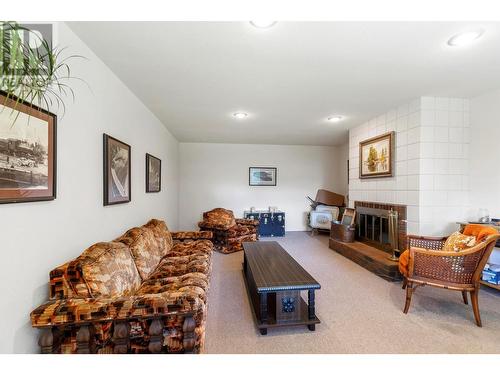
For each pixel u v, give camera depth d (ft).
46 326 3.96
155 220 9.94
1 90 3.41
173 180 16.61
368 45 5.77
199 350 4.74
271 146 20.20
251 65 6.78
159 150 12.67
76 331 4.12
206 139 18.01
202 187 19.40
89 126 5.90
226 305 7.56
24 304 4.00
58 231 4.80
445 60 6.51
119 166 7.47
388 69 7.06
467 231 7.78
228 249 13.91
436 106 9.47
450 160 9.61
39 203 4.30
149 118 10.84
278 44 5.74
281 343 5.68
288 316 6.34
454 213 9.66
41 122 4.25
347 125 13.66
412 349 5.41
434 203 9.53
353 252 11.96
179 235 10.96
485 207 9.17
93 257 4.80
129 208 8.48
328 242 16.52
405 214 10.10
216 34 5.33
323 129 14.65
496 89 8.69
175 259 7.89
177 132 15.52
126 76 7.42
